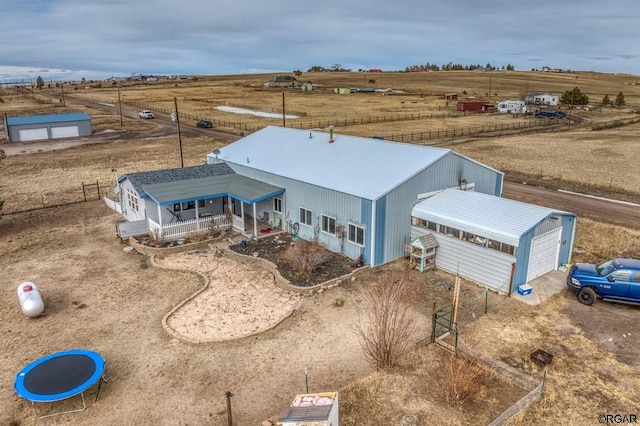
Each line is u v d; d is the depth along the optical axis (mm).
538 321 15930
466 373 12211
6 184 38188
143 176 26641
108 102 109188
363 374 13320
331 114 85688
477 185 24891
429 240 20078
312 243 21734
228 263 21500
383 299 14711
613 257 21594
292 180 23922
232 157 29828
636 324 15656
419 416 11352
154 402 12336
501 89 145500
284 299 17859
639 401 11922
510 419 11094
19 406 12266
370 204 19750
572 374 13008
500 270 18016
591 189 33781
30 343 15195
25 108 96812
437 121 76750
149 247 22812
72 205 31938
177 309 17188
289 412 10203
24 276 20453
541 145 52312
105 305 17734
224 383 13055
